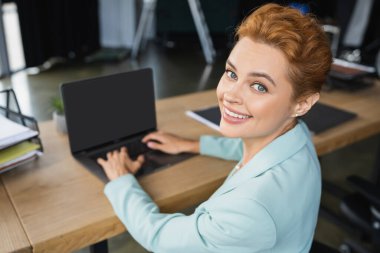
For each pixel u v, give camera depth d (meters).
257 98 0.62
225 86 0.66
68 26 5.10
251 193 0.60
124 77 1.12
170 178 0.96
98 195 0.87
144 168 0.99
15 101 1.04
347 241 1.65
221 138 1.10
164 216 0.75
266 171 0.65
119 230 0.82
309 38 0.58
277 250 0.65
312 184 0.66
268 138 0.70
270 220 0.58
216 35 7.06
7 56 4.24
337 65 1.91
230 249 0.62
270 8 0.63
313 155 0.72
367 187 1.14
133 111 1.16
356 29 4.77
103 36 6.44
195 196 0.93
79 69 4.84
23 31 4.30
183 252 0.67
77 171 0.97
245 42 0.61
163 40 6.80
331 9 5.46
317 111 1.43
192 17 6.82
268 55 0.59
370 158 2.70
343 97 1.67
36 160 1.01
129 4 6.15
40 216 0.78
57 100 1.20
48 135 1.17
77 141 1.04
